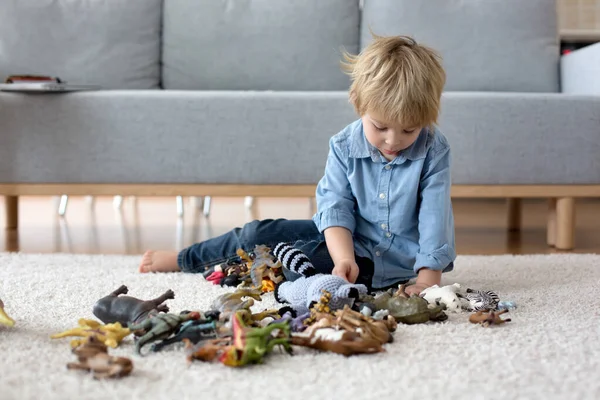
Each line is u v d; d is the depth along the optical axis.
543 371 0.84
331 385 0.79
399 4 2.54
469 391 0.77
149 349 0.91
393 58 1.21
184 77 2.57
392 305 1.07
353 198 1.40
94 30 2.53
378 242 1.39
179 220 2.66
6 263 1.58
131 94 1.98
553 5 2.54
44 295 1.24
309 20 2.56
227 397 0.76
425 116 1.20
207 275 1.42
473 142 2.00
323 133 2.00
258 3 2.56
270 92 2.01
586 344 0.95
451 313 1.13
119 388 0.77
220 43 2.56
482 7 2.53
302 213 2.87
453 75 2.52
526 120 2.00
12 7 2.50
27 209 2.94
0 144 2.00
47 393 0.76
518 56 2.51
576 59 2.32
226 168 2.00
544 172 2.01
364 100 1.21
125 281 1.38
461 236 2.28
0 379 0.79
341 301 1.04
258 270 1.30
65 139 1.99
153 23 2.58
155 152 2.00
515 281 1.42
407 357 0.89
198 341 0.90
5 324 0.99
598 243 2.12
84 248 2.01
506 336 0.99
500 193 2.02
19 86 1.96
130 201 3.25
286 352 0.90
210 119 1.99
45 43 2.50
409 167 1.33
